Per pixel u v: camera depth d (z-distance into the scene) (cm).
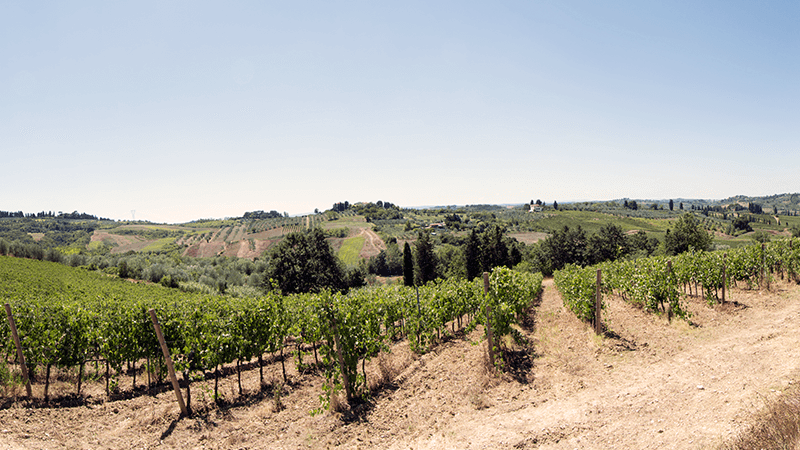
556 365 902
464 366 938
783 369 730
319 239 4497
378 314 1170
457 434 646
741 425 548
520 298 1275
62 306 1146
